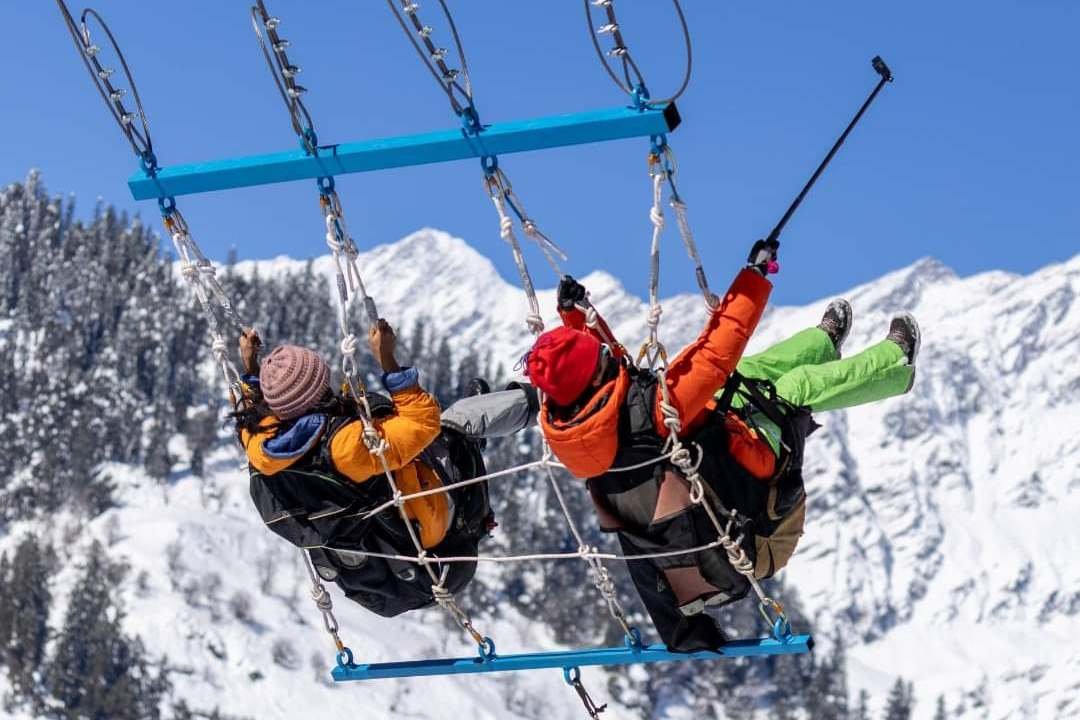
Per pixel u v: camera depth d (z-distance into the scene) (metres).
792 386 10.52
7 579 189.00
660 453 9.50
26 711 165.38
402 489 10.43
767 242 9.60
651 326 9.47
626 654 10.82
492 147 9.72
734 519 9.73
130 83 10.48
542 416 9.54
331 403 10.25
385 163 10.06
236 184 10.47
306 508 10.39
